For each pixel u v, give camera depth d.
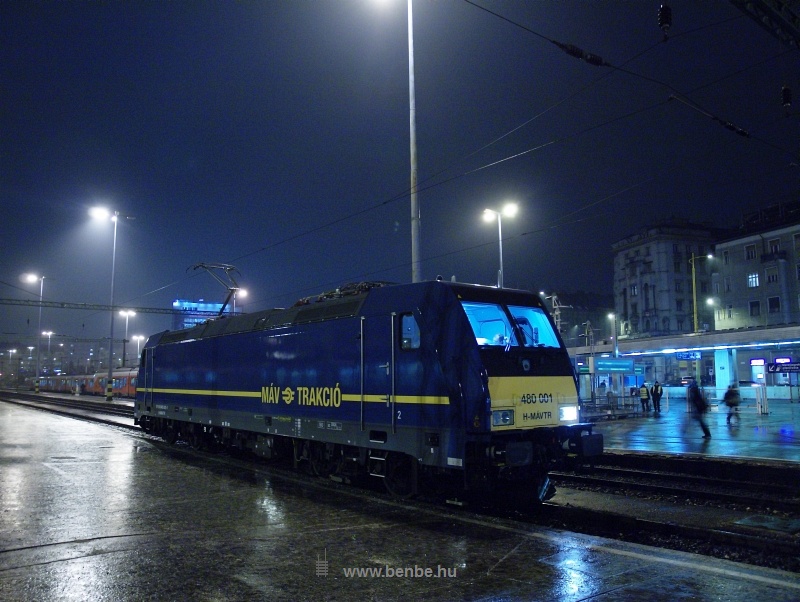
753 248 57.16
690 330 73.81
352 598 5.19
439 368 9.28
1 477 11.52
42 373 146.25
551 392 9.81
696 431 20.47
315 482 10.90
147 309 47.41
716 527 8.41
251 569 5.96
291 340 13.00
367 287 11.80
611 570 5.77
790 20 10.33
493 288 10.16
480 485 9.02
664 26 10.29
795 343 29.80
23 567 6.08
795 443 16.06
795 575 5.57
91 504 9.02
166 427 20.31
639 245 77.81
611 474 13.17
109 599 5.23
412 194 18.19
